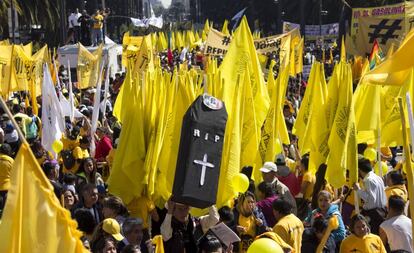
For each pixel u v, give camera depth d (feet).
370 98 38.27
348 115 35.12
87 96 72.23
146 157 31.60
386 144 40.83
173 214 27.45
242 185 27.86
